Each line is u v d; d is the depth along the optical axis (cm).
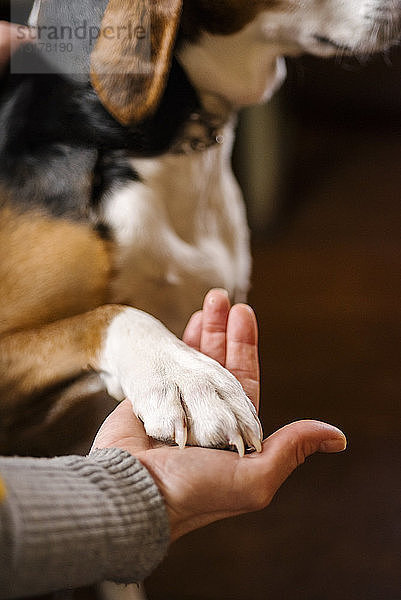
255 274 182
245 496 55
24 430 77
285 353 146
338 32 83
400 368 140
